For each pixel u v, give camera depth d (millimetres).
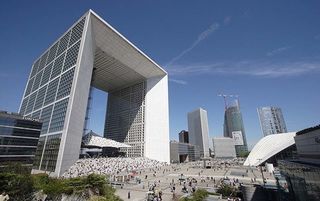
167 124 137500
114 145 119312
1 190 26750
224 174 71562
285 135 109500
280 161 37969
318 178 20750
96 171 65688
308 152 26594
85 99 83000
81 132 79312
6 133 58281
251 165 108688
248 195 32812
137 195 38000
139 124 135750
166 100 141250
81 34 80688
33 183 30297
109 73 135250
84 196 28406
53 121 73312
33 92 114375
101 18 89250
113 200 29047
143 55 120438
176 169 93125
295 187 29297
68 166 64375
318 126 23266
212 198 31953
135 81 148875
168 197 36438
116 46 107938
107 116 162750
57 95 78938
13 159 58594
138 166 95625
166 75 144000
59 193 28578
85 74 80688
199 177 64438
